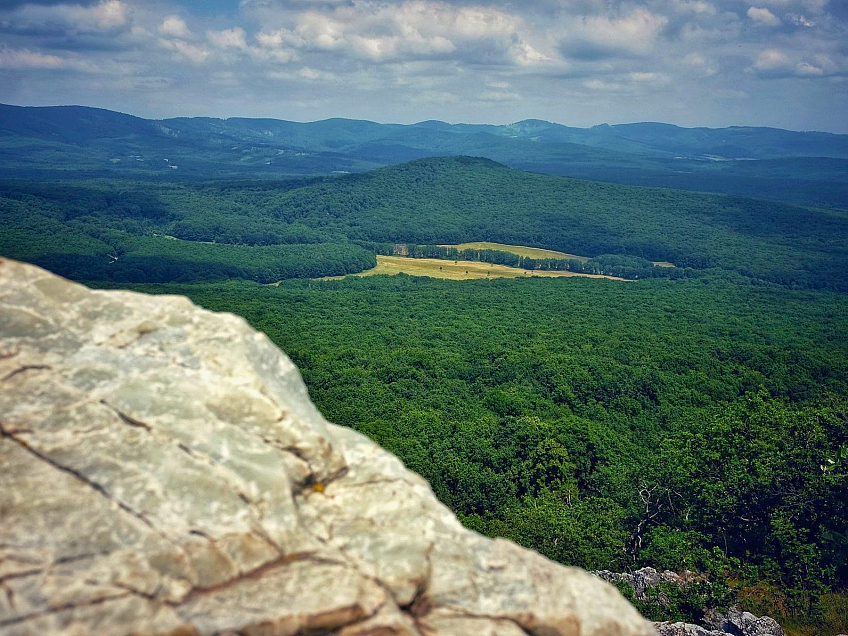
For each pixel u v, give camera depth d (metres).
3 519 7.48
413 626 8.05
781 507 34.12
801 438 37.03
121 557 7.43
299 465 9.27
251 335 10.53
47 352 9.17
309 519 9.00
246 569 7.89
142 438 8.59
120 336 9.71
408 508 9.52
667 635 23.12
